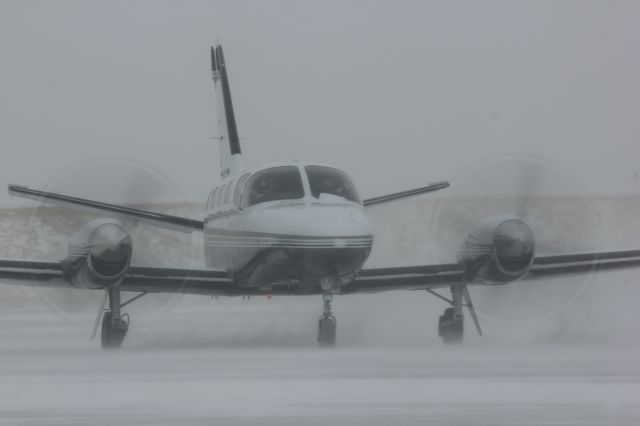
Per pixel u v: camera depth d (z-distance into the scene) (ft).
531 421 94.68
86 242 172.04
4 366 137.80
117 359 148.46
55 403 104.01
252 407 101.45
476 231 182.39
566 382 116.67
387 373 125.90
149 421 95.04
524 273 180.24
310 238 170.40
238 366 135.74
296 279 180.24
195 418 96.37
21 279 175.32
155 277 181.47
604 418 95.71
